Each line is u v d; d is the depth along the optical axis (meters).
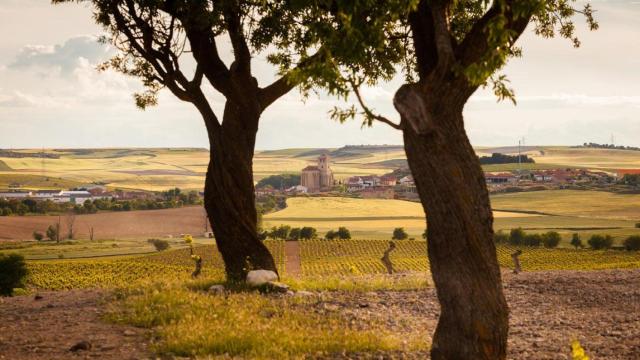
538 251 128.00
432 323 14.50
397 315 15.21
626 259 113.56
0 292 36.56
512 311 16.72
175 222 180.88
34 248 148.38
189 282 17.95
